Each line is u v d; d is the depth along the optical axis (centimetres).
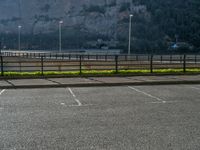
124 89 1477
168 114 914
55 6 15662
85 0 15000
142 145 621
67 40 12769
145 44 10212
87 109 990
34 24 15550
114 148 602
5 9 16975
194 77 1889
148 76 1941
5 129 743
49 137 677
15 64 3091
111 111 958
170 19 11506
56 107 1023
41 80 1709
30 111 956
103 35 12644
